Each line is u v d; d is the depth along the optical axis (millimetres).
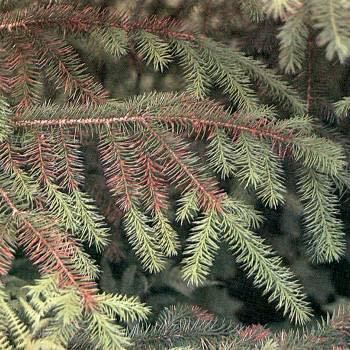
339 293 1362
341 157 1134
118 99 1276
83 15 1221
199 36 1235
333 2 966
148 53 1215
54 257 1082
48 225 1103
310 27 1039
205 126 1161
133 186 1144
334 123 1274
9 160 1138
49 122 1161
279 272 1119
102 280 1380
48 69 1221
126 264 1414
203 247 1113
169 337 1172
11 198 1116
